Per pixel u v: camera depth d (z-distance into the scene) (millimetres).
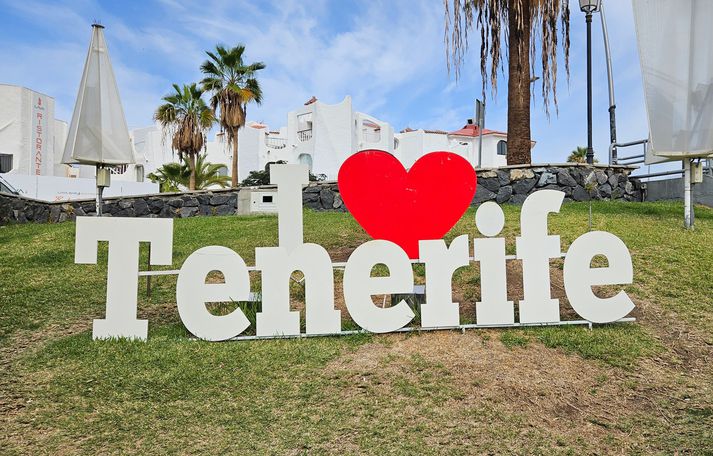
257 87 23438
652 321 4668
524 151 11008
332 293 4457
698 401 3434
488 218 4562
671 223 7676
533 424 3164
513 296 5379
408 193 5039
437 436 3018
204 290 4391
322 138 28156
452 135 34094
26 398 3432
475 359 3990
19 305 5316
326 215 10664
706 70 6723
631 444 2980
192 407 3336
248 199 12445
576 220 7973
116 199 13070
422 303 4848
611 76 13078
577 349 4133
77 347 4188
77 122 7242
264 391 3535
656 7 6977
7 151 24828
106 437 3006
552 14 10742
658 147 7023
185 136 24281
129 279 4395
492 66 10695
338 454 2850
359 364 3916
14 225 11430
